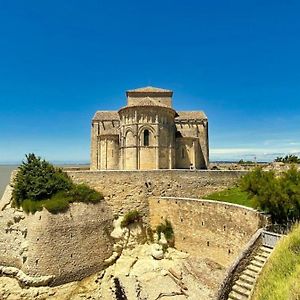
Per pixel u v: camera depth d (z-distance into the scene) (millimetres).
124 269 37750
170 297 31328
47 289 34875
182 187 44812
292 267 17688
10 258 37156
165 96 61844
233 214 32594
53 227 36531
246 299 19328
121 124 54156
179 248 39219
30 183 39094
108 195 42875
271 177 31750
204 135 63906
